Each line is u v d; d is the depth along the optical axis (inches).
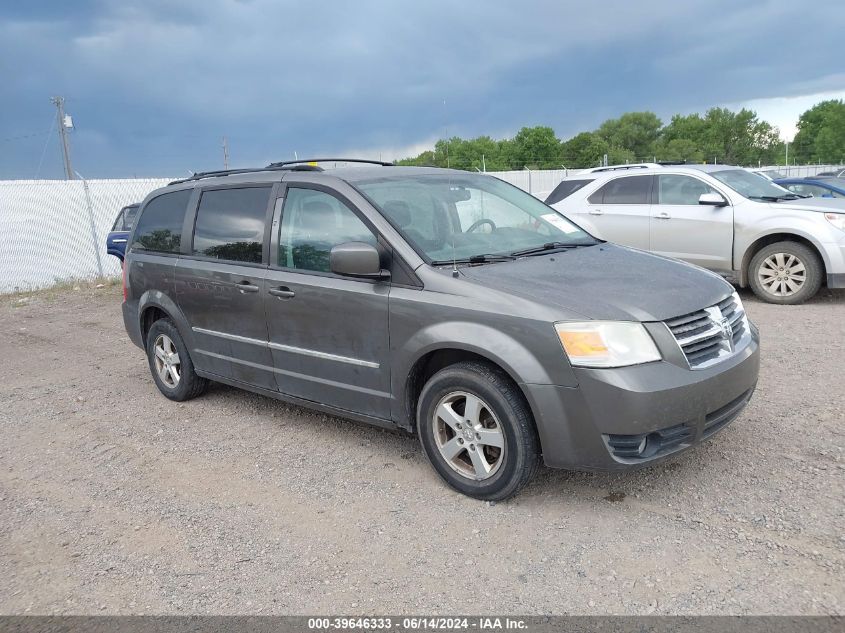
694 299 144.3
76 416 229.9
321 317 172.7
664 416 131.0
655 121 4343.0
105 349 337.4
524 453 140.0
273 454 185.2
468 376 144.3
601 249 181.8
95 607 120.8
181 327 221.9
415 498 153.7
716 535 129.9
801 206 321.7
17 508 162.2
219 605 119.1
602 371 130.4
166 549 139.1
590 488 151.9
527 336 136.6
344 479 166.2
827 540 125.1
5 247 594.2
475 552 130.4
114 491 168.6
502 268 157.2
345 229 170.7
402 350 155.8
